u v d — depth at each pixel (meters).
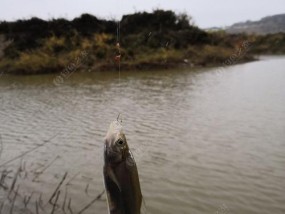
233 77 29.45
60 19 41.66
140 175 9.31
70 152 11.10
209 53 40.50
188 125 14.10
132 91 23.06
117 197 2.11
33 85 27.05
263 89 22.77
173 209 7.59
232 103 18.52
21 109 18.09
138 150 11.18
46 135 13.05
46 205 7.64
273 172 9.41
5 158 10.61
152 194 8.27
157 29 44.16
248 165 9.90
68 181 8.92
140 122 14.70
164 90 23.27
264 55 58.06
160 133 13.02
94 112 16.86
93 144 11.86
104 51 36.97
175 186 8.66
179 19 47.38
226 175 9.27
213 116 15.61
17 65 35.25
